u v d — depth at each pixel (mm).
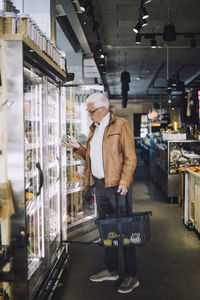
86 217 4598
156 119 17094
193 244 4285
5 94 2146
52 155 3400
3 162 2166
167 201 6988
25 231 2191
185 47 8602
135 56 9633
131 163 3004
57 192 3449
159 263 3664
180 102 17828
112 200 3111
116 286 3104
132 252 3072
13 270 2195
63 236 3758
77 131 4828
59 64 3225
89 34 7102
